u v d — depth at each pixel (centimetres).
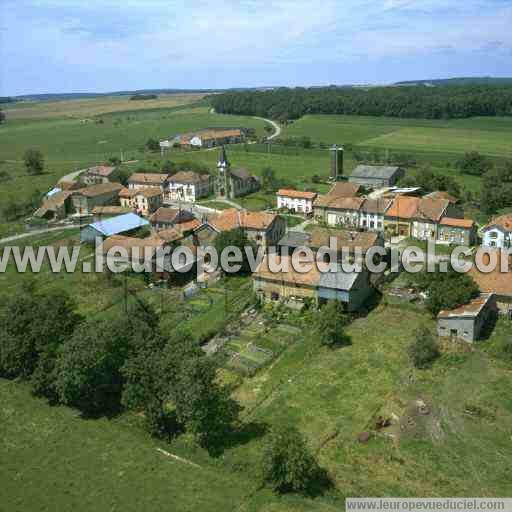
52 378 5856
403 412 5450
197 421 5006
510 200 12356
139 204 14138
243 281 9012
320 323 6769
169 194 15425
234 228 9800
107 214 12875
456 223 10231
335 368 6312
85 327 6066
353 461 4794
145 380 5438
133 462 4994
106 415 5747
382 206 11419
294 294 7925
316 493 4438
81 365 5556
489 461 4703
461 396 5644
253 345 6956
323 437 5122
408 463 4734
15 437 5412
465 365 6184
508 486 4409
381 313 7612
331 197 12394
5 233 12244
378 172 15150
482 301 6919
